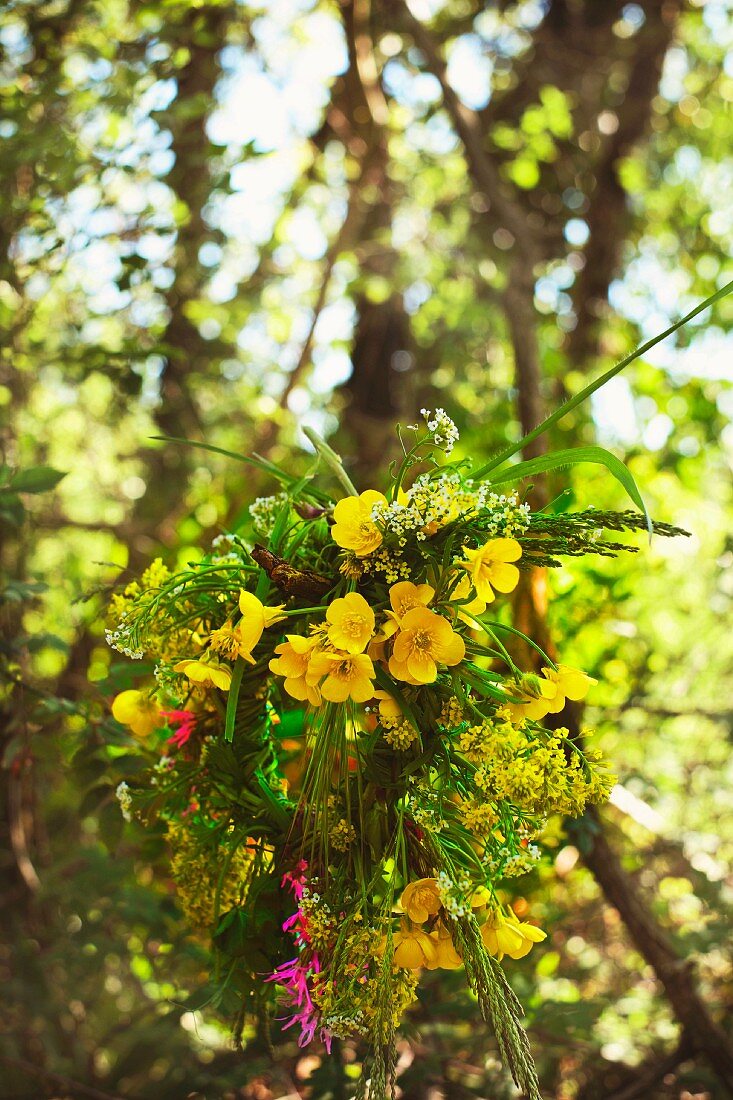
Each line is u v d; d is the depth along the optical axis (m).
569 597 0.88
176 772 0.59
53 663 1.33
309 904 0.52
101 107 0.92
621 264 1.62
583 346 1.56
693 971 0.85
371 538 0.52
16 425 1.05
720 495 1.29
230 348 1.34
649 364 1.26
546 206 1.67
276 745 0.59
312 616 0.54
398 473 0.55
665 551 1.10
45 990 1.04
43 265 0.91
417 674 0.50
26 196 0.94
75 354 0.96
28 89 0.95
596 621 0.92
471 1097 0.82
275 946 0.55
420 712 0.52
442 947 0.51
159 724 0.60
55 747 0.88
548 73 1.63
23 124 0.89
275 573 0.54
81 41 0.98
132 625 0.55
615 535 0.96
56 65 0.96
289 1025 0.56
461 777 0.52
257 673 0.55
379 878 0.53
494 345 1.59
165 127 0.91
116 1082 0.93
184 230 1.09
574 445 1.05
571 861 0.90
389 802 0.53
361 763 0.53
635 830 1.14
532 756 0.50
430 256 1.61
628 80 1.62
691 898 1.12
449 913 0.50
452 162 1.62
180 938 0.83
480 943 0.50
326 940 0.52
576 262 1.68
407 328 1.58
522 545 0.53
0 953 1.08
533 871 0.75
